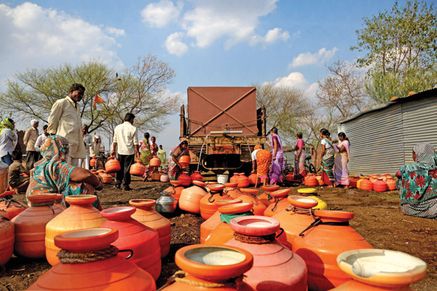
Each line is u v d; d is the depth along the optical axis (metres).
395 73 22.33
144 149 17.41
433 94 12.59
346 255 1.54
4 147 9.77
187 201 5.47
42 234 3.24
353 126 18.95
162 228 3.17
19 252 3.25
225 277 1.40
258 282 1.77
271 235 1.98
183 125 12.72
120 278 1.64
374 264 1.54
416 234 4.66
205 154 12.28
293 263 1.95
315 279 2.26
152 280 1.82
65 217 2.78
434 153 6.12
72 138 5.54
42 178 4.11
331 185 11.52
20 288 2.79
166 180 13.11
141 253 2.31
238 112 13.26
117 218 2.37
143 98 37.56
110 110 36.12
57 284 1.56
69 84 33.00
